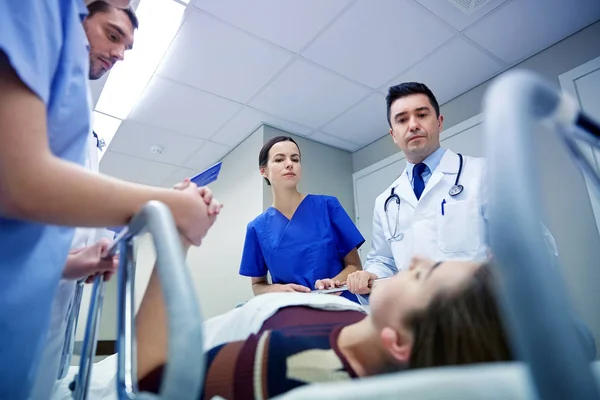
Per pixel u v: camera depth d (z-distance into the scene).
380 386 0.29
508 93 0.29
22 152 0.43
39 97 0.46
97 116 2.64
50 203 0.44
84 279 0.96
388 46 2.11
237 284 2.84
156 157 3.23
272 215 1.73
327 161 3.12
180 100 2.52
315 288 1.43
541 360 0.21
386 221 1.73
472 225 1.42
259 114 2.71
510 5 1.86
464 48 2.14
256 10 1.86
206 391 0.56
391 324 0.55
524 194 0.24
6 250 0.51
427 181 1.67
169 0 1.80
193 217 0.53
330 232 1.64
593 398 0.20
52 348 0.80
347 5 1.84
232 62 2.20
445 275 0.54
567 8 1.89
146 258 3.65
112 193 0.47
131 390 0.45
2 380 0.50
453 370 0.30
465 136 2.44
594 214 1.83
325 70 2.29
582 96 1.97
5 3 0.46
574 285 1.85
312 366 0.55
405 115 1.59
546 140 2.05
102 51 1.11
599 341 1.73
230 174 3.13
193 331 0.31
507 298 0.23
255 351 0.57
